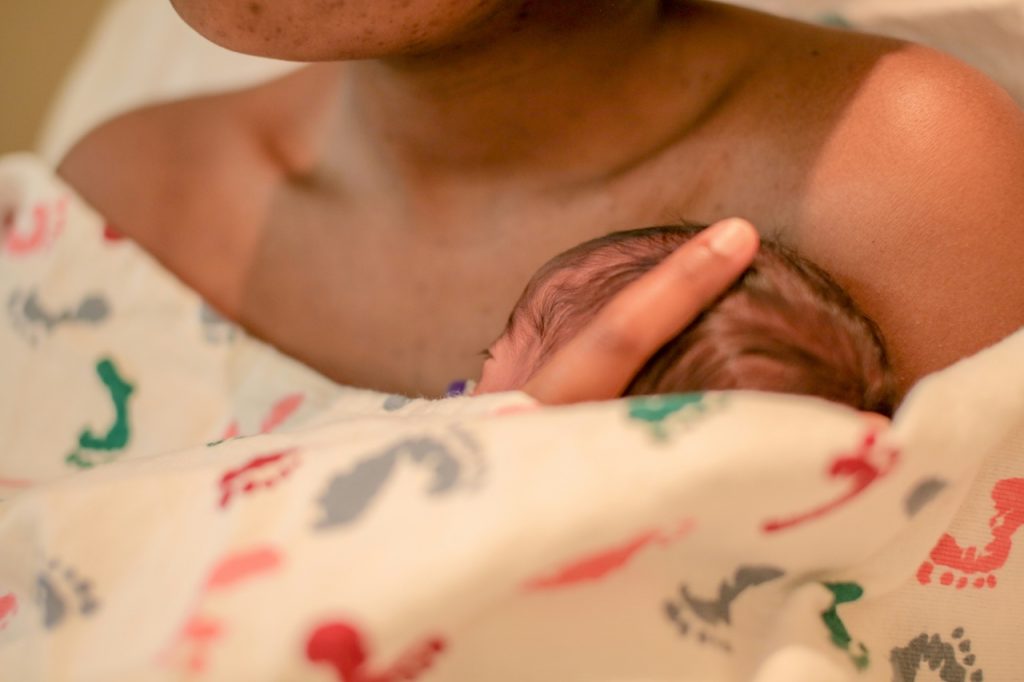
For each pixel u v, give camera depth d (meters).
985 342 0.56
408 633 0.37
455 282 0.68
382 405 0.62
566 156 0.65
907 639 0.50
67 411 0.71
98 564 0.41
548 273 0.57
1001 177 0.58
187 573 0.39
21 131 1.41
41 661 0.39
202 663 0.37
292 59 0.55
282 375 0.68
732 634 0.43
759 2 0.78
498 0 0.54
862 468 0.40
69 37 1.43
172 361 0.70
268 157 0.76
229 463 0.43
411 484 0.39
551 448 0.38
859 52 0.63
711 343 0.50
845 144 0.60
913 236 0.57
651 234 0.57
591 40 0.62
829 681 0.42
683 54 0.64
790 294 0.52
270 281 0.73
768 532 0.41
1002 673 0.52
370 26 0.52
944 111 0.59
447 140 0.65
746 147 0.62
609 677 0.41
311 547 0.38
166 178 0.78
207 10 0.52
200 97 0.84
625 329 0.48
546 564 0.37
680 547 0.41
